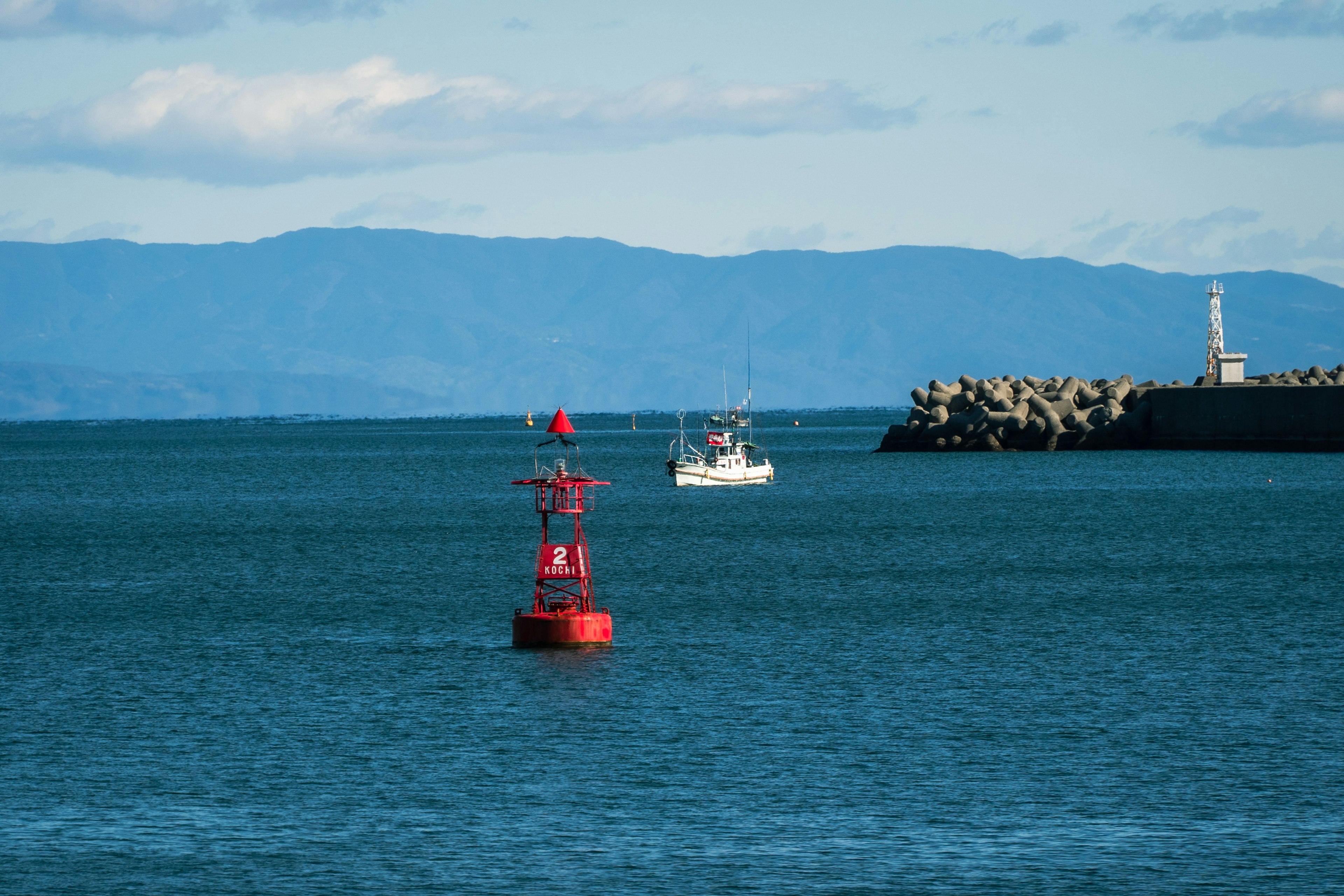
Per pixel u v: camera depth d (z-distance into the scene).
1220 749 111.38
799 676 140.62
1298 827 93.00
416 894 83.12
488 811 97.38
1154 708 125.38
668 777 104.88
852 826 94.00
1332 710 123.81
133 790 102.19
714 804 98.75
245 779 104.88
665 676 140.75
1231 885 83.88
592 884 84.56
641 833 92.81
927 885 84.25
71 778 105.31
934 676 140.25
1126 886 83.94
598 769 106.88
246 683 139.25
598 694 132.12
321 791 102.00
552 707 126.88
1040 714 123.50
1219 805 97.56
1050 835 92.19
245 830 93.75
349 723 121.50
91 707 128.62
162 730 119.50
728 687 135.12
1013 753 110.81
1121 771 105.62
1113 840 91.06
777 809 97.50
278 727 120.44
